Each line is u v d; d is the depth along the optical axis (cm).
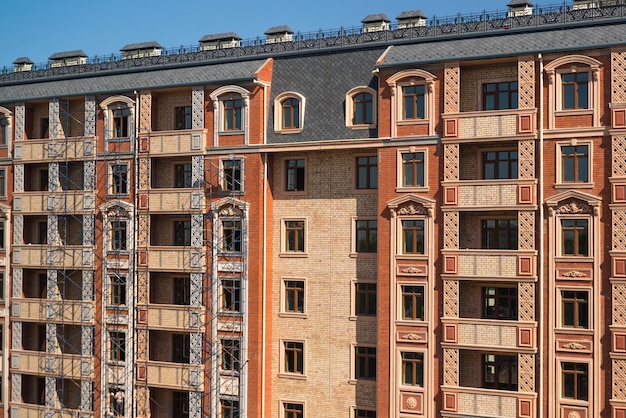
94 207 4666
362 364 4141
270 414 4306
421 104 3966
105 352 4581
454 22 4128
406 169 3984
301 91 4316
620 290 3534
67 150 4741
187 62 4647
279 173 4362
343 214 4212
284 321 4309
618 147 3562
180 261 4416
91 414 4606
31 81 5025
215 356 4312
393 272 3959
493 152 3906
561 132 3659
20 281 4888
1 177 5006
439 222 3881
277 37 4728
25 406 4816
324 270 4238
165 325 4422
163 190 4472
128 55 5109
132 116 4591
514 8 4153
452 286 3819
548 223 3675
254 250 4275
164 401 4550
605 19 3716
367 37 4319
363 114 4159
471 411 3750
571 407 3600
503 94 3875
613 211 3556
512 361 3831
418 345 3897
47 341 4750
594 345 3569
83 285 4659
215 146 4384
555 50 3650
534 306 3672
